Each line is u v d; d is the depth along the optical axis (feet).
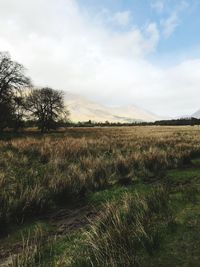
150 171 36.68
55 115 211.61
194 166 39.81
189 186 26.45
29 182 28.50
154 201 20.63
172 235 15.83
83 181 28.91
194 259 13.38
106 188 29.27
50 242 17.31
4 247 17.31
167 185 26.71
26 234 18.97
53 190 25.89
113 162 38.60
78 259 14.29
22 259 14.19
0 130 147.13
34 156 47.21
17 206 21.61
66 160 40.73
